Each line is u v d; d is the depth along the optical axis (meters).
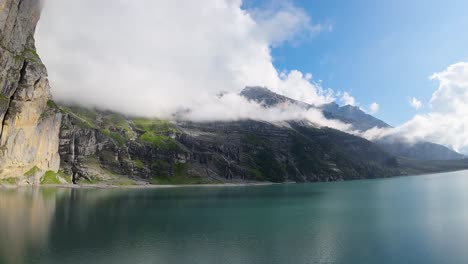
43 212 137.12
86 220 125.25
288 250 89.50
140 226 117.75
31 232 103.19
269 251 88.44
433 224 119.94
